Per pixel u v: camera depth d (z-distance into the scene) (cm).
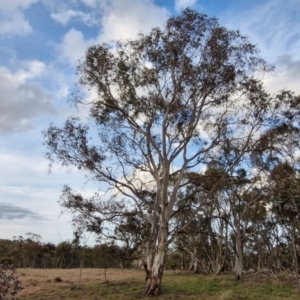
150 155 2170
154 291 1945
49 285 2472
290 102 2245
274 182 2295
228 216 3675
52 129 2134
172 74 2112
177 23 2023
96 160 2161
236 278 3098
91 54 2103
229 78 2067
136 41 2098
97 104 2197
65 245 6197
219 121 2253
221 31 1998
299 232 2984
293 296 1961
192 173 2641
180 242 4403
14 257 5956
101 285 2502
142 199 2173
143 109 2203
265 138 2289
